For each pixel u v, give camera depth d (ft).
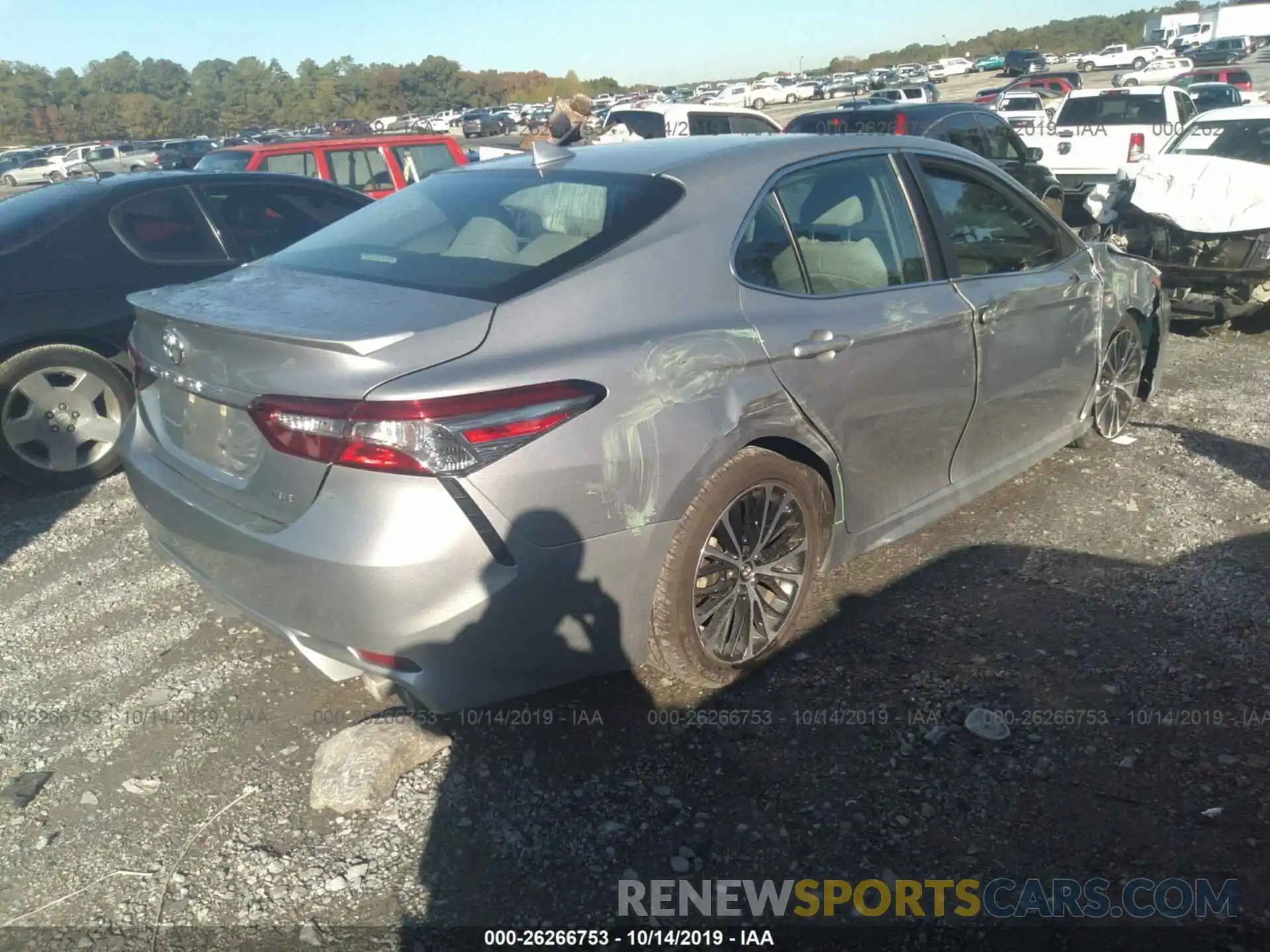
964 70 231.71
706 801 9.02
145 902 8.16
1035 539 13.74
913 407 11.73
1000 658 10.98
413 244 10.62
